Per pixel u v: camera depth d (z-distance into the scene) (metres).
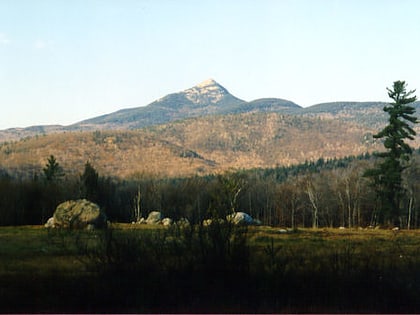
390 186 66.75
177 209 89.06
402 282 15.73
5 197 71.25
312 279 15.98
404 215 77.12
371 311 14.67
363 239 39.53
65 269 21.00
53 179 100.38
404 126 66.06
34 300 15.34
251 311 14.48
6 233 42.84
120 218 91.12
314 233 47.59
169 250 16.88
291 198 99.06
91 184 84.38
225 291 15.39
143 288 15.43
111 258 16.92
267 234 43.31
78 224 45.28
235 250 16.44
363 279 15.98
